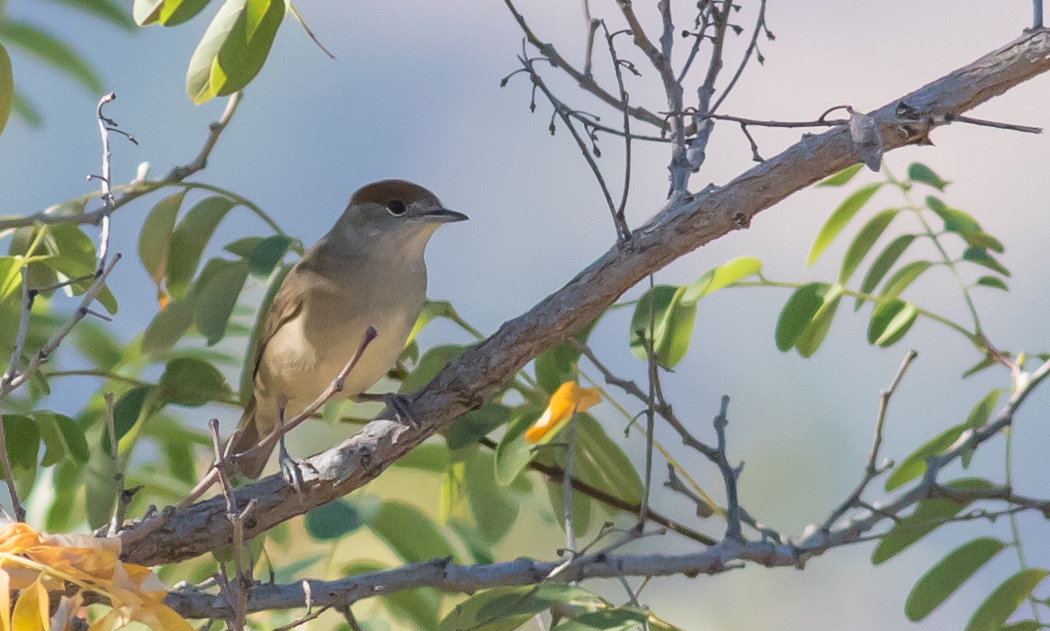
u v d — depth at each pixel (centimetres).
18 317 767
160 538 716
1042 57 669
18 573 485
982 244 839
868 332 827
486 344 779
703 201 721
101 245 637
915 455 855
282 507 751
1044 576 752
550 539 1208
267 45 638
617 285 739
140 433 825
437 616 822
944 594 778
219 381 859
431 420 776
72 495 811
